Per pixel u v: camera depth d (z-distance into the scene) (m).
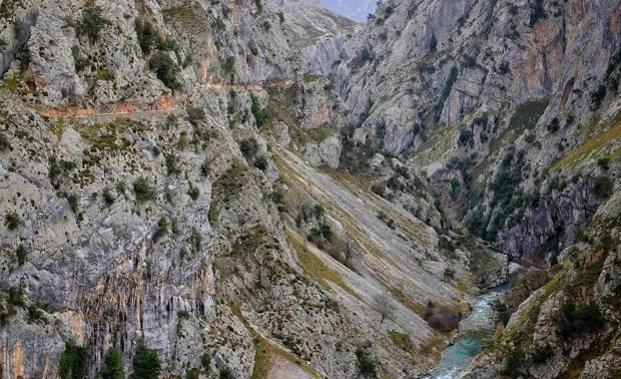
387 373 133.38
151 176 94.12
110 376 84.00
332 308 133.75
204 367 99.50
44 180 75.88
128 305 89.00
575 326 109.25
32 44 83.31
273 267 129.25
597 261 115.75
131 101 97.62
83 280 80.75
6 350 68.56
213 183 131.62
